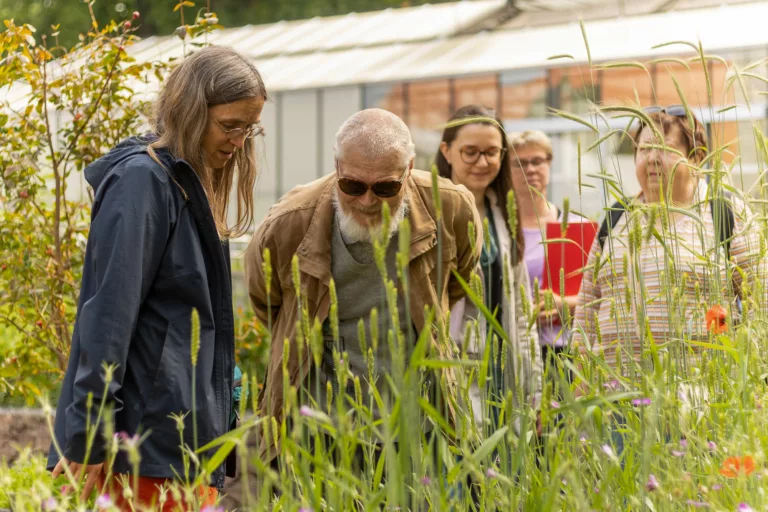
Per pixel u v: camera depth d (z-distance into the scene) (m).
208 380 2.47
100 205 2.44
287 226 2.90
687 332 2.44
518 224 3.49
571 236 3.44
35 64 4.49
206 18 4.63
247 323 5.51
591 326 2.92
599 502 1.75
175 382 2.41
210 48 2.59
